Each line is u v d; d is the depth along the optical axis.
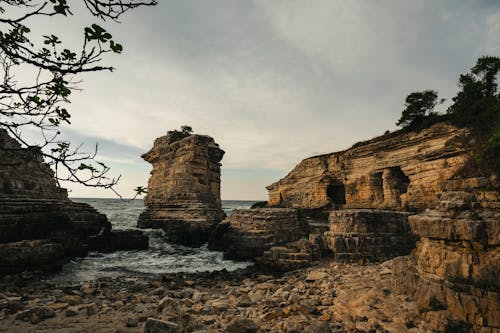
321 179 49.47
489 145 7.99
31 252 16.36
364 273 12.61
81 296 11.91
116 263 21.27
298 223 25.50
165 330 6.52
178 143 40.56
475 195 7.82
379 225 17.55
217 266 20.83
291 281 13.72
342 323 7.70
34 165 22.81
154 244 29.44
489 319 6.34
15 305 9.43
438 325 6.68
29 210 19.39
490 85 28.47
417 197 31.88
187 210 34.72
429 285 7.59
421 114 36.28
